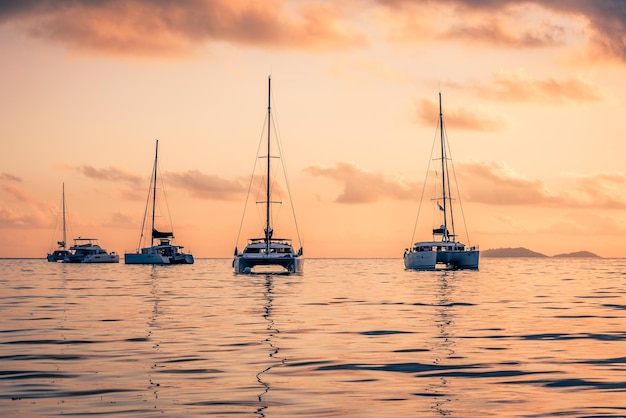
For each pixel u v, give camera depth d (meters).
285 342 22.05
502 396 14.14
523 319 29.38
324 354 19.62
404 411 12.84
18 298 41.31
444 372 16.88
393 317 30.08
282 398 13.91
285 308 34.44
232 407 13.09
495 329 25.66
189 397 13.97
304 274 84.25
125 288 52.28
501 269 119.69
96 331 24.80
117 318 29.39
